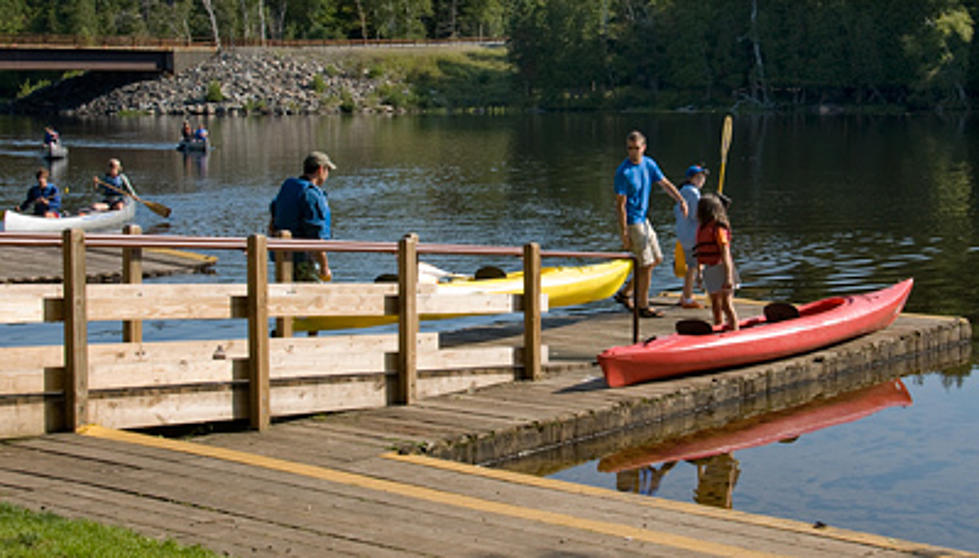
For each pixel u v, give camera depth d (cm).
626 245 1145
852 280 1659
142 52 8544
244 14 10625
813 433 930
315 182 977
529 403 867
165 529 524
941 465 845
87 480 605
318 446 725
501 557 501
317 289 798
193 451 671
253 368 760
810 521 720
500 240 2098
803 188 3017
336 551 502
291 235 952
